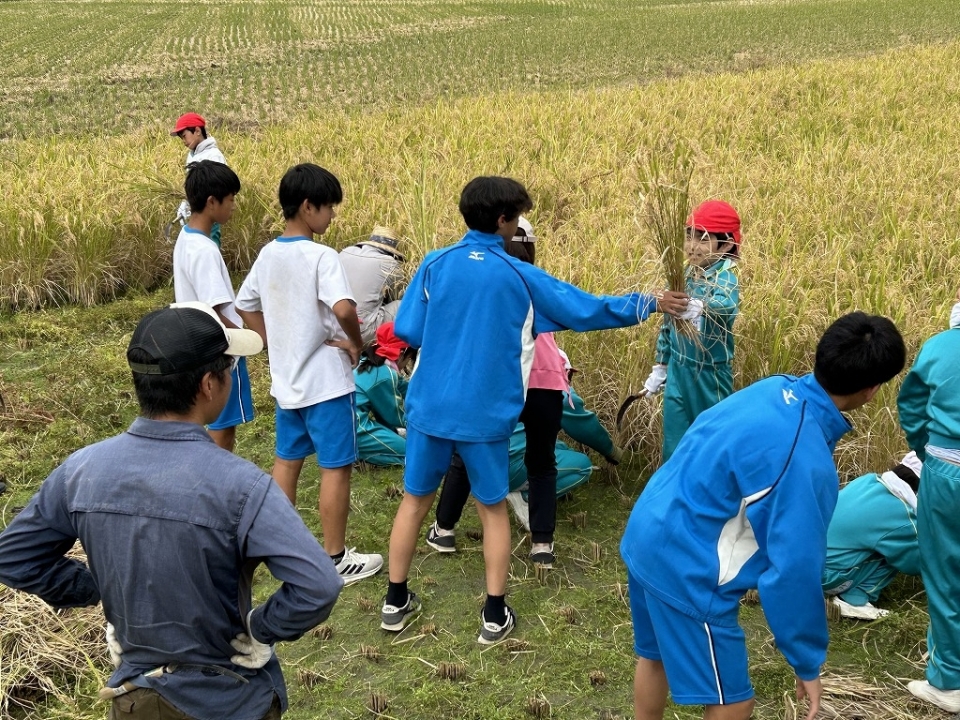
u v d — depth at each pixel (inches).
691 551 95.5
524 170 374.6
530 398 153.3
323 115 821.2
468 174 373.1
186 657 77.5
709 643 96.2
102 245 317.1
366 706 130.2
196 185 162.9
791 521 89.9
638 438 202.4
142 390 76.5
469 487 164.6
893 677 133.6
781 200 321.4
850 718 125.3
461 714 128.6
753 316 204.7
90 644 140.1
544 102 656.4
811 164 394.6
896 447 179.8
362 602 153.7
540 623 148.4
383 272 240.7
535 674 136.4
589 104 604.7
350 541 174.9
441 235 275.1
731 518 94.6
